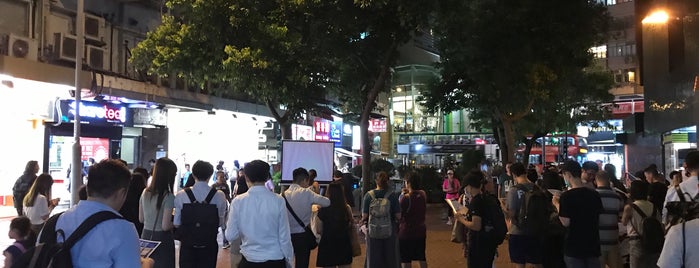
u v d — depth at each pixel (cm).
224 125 2420
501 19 1673
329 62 1675
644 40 1830
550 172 862
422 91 2797
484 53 1705
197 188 655
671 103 1423
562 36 1695
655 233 528
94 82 1661
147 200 631
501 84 1717
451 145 4141
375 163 2545
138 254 293
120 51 1909
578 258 621
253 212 511
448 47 1856
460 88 2119
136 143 2117
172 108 2103
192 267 637
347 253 770
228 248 1169
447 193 1781
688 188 552
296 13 1517
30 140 1697
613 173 1023
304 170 778
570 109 2884
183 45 1480
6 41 1490
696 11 1133
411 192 852
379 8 1538
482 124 2484
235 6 1416
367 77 1825
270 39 1422
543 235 711
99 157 1919
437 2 1548
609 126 3241
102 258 276
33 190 839
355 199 1983
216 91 2031
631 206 649
